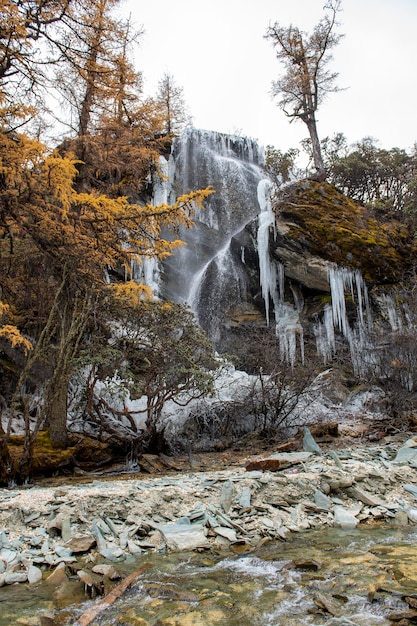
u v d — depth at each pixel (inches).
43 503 172.1
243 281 567.2
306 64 768.9
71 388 345.1
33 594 117.0
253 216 676.7
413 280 488.4
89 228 292.0
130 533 157.1
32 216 276.4
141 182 600.4
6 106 267.4
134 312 298.4
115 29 363.9
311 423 368.8
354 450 289.7
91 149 453.4
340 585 119.6
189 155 679.7
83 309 274.1
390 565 132.8
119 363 282.4
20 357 336.8
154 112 632.4
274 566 134.0
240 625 100.3
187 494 189.8
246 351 426.3
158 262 564.1
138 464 281.0
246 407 356.5
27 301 323.0
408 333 428.1
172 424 336.2
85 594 117.0
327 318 496.1
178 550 147.2
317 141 757.3
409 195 660.7
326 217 529.7
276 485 203.0
